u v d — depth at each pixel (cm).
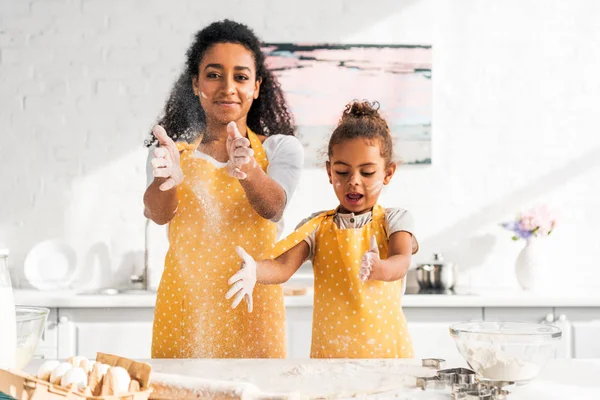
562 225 275
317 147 270
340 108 271
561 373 105
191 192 137
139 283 266
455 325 97
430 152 274
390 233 137
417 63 274
